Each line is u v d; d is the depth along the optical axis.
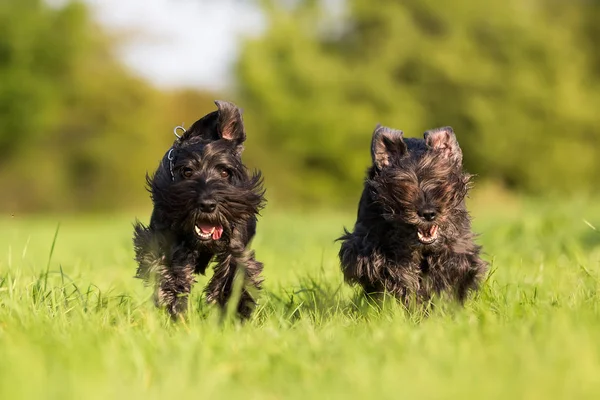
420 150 8.70
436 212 8.12
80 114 57.16
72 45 56.56
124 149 55.94
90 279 10.09
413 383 4.91
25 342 5.87
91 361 5.36
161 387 4.94
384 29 60.66
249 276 8.22
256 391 5.07
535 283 8.87
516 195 59.69
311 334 6.27
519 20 61.31
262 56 58.69
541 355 5.39
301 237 18.97
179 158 8.14
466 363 5.25
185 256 8.25
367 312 7.89
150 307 7.73
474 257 8.66
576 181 60.88
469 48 60.94
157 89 59.19
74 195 55.72
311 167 59.91
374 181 8.54
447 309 7.71
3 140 55.50
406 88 60.19
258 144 58.72
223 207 7.89
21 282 8.42
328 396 4.88
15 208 55.34
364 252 8.64
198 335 6.15
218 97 60.06
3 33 55.53
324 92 58.81
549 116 60.38
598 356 5.37
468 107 59.22
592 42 65.56
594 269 9.93
